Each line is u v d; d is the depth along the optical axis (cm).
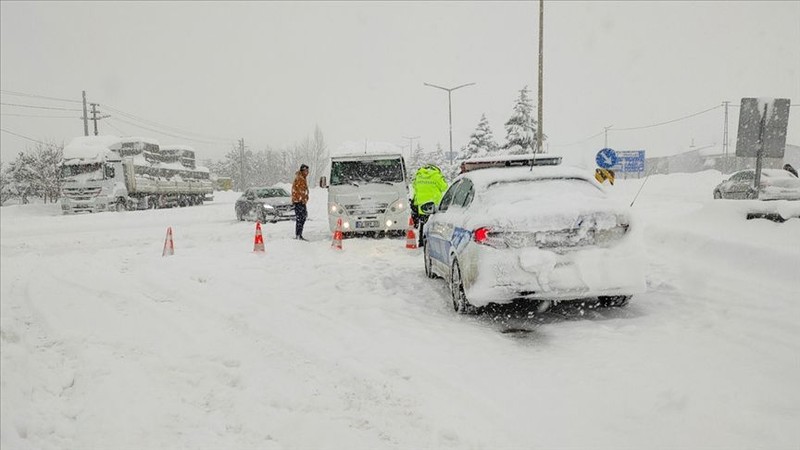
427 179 1262
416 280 877
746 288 670
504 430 362
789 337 499
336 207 1466
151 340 599
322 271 966
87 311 728
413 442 357
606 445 337
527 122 4172
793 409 363
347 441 363
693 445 329
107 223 2444
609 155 1404
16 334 640
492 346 532
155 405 438
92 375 507
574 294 570
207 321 661
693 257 866
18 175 5719
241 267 1027
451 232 714
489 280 577
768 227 844
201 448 369
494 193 651
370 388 441
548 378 443
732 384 407
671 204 2036
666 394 394
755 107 993
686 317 590
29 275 1045
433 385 440
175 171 4028
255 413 414
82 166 3091
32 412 438
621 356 482
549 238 576
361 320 641
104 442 384
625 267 574
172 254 1245
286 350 544
